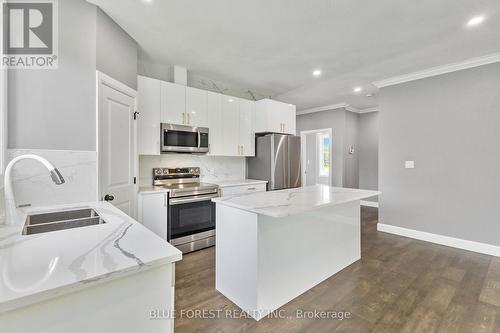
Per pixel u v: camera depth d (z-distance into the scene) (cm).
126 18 225
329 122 583
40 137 179
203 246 317
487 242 299
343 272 252
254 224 178
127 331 77
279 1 200
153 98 297
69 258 80
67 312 67
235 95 423
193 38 261
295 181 439
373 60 314
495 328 167
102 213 150
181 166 358
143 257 81
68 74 192
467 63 308
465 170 314
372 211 548
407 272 251
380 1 198
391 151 381
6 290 60
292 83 405
